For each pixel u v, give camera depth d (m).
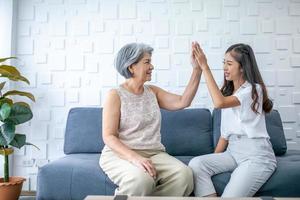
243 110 1.60
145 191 1.37
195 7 2.53
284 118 2.44
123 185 1.41
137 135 1.61
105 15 2.55
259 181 1.48
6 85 2.43
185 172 1.47
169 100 1.77
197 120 2.20
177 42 2.52
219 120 2.19
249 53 1.68
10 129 1.90
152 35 2.53
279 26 2.49
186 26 2.52
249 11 2.51
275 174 1.53
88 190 1.58
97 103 2.52
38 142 2.51
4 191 1.86
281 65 2.47
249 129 1.60
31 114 1.99
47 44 2.55
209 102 2.47
